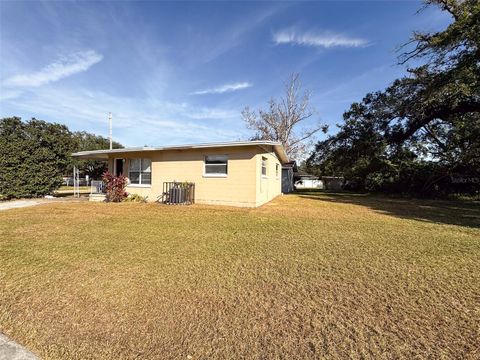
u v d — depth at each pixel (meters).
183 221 7.36
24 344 2.08
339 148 21.89
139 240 5.26
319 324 2.36
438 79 13.28
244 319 2.44
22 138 14.34
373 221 7.64
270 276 3.45
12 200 13.31
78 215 8.34
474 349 2.02
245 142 10.31
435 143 18.92
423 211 10.14
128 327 2.31
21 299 2.80
